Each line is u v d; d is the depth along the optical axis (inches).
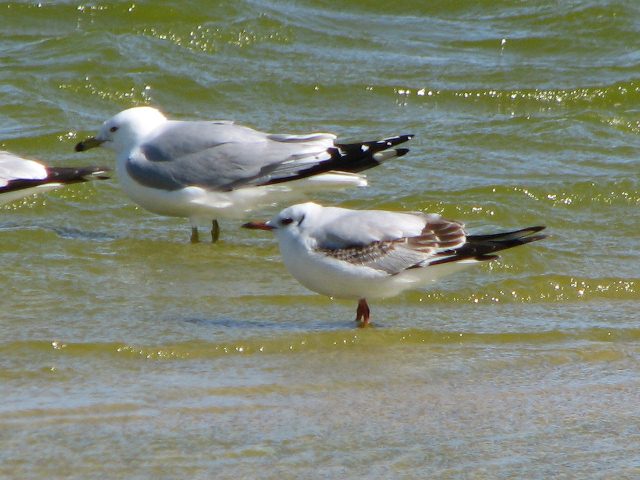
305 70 859.4
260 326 452.4
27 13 920.9
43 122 746.2
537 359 422.9
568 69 887.1
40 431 348.5
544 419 368.8
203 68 847.1
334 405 375.9
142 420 358.6
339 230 446.3
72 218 608.7
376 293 450.0
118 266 533.3
